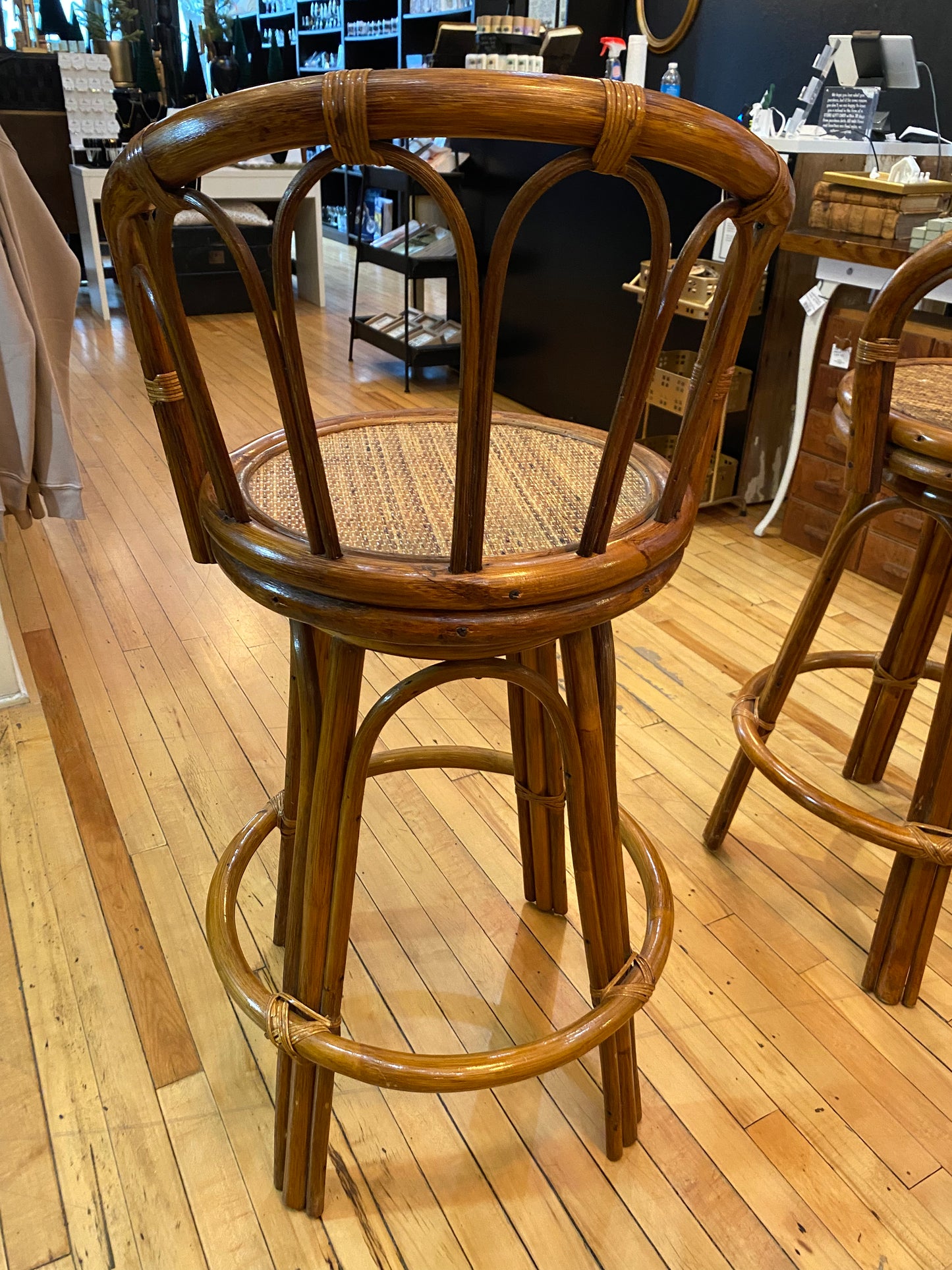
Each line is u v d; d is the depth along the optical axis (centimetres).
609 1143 121
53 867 166
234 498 88
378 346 459
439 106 57
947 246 104
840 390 136
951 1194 120
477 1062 99
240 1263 110
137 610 252
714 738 206
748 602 265
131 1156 121
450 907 161
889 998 145
